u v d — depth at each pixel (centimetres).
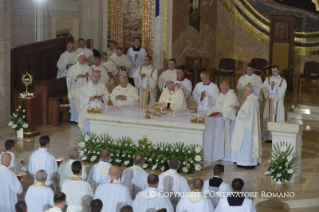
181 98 2305
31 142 2448
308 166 2205
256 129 2133
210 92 2361
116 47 3055
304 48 3566
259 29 3641
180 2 3203
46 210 1398
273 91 2488
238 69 3700
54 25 3272
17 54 2755
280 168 1956
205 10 3531
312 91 3312
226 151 2250
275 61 3388
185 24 3284
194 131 2073
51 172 1742
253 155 2141
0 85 2598
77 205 1556
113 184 1536
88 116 2206
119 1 3172
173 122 2089
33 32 3256
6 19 2592
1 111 2614
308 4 3522
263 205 1875
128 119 2152
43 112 2728
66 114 2809
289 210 1847
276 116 2500
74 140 2492
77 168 1560
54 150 2342
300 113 2919
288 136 1986
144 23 3147
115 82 2995
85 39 3294
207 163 2133
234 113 2198
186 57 3191
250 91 2139
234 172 2119
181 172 2078
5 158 1634
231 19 3688
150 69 2761
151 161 2089
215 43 3703
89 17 3269
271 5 3594
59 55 3088
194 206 1454
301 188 1961
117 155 2123
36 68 2914
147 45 3156
